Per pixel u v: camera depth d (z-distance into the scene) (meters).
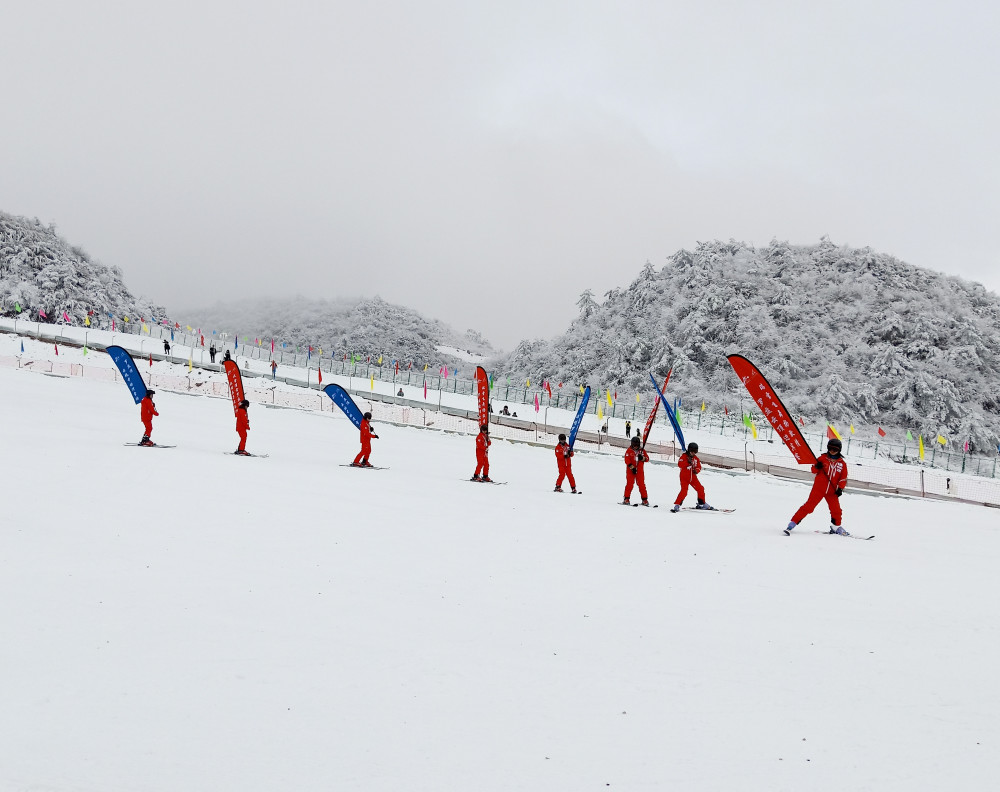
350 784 3.34
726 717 4.29
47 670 4.55
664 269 98.62
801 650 5.61
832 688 4.81
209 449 20.11
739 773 3.58
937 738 4.05
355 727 3.98
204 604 6.16
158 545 8.20
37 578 6.54
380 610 6.30
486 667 5.03
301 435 29.44
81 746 3.61
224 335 84.69
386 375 75.25
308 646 5.28
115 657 4.84
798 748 3.89
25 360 49.53
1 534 8.04
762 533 11.46
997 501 32.91
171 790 3.22
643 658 5.33
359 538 9.38
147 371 51.88
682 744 3.90
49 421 22.56
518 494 15.92
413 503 12.87
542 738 3.93
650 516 13.32
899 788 3.46
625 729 4.09
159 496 11.35
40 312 86.12
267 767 3.48
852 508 19.25
